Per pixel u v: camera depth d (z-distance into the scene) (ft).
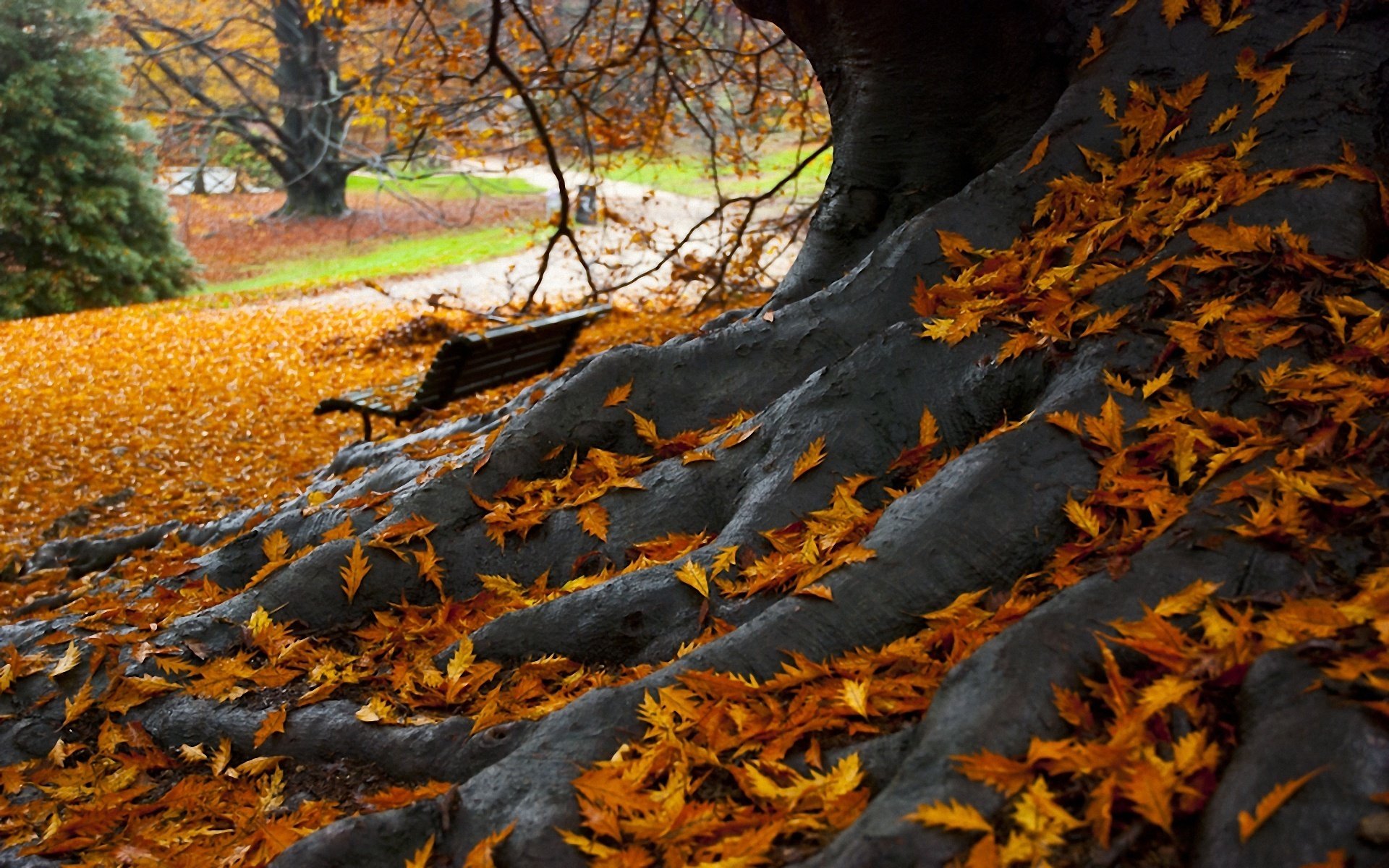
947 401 10.75
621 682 9.40
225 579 13.61
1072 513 8.64
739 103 50.21
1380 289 9.50
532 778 7.95
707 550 10.28
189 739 10.74
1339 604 6.74
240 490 25.03
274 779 9.83
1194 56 12.58
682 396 12.97
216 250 95.76
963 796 6.35
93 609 14.25
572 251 67.15
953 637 8.33
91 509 24.34
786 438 11.06
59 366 43.65
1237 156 11.44
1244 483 7.88
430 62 40.16
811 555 9.47
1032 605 8.11
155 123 84.17
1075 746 6.51
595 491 11.84
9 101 65.10
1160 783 6.04
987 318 11.10
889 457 10.68
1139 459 8.89
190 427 32.42
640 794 7.51
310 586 12.08
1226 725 6.33
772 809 7.23
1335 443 8.09
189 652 11.68
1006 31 14.48
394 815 7.94
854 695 7.79
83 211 67.72
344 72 96.94
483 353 23.24
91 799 10.26
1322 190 10.50
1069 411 9.36
